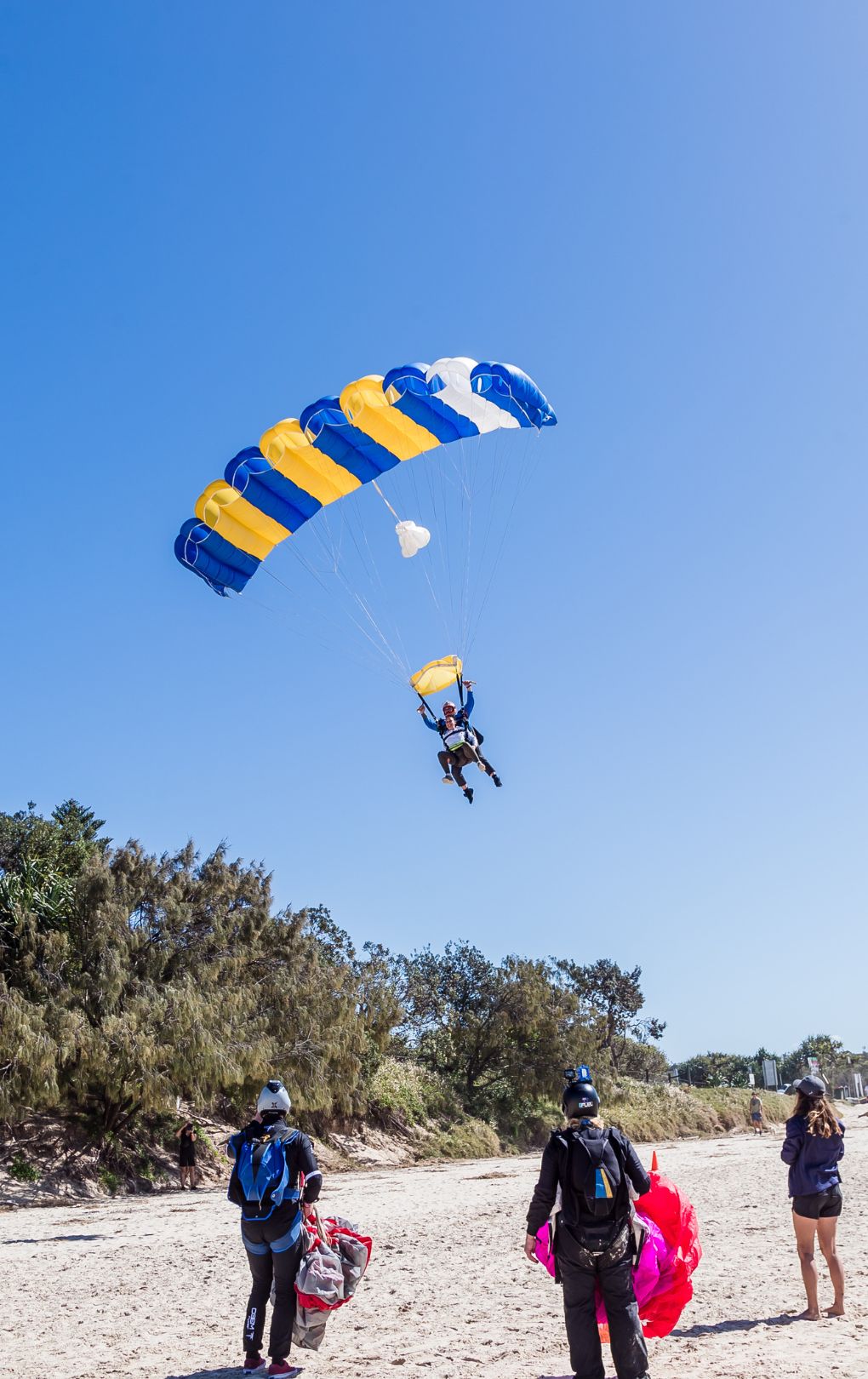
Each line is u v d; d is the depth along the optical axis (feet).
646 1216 25.61
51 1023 80.89
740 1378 22.24
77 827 109.19
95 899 92.22
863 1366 22.81
